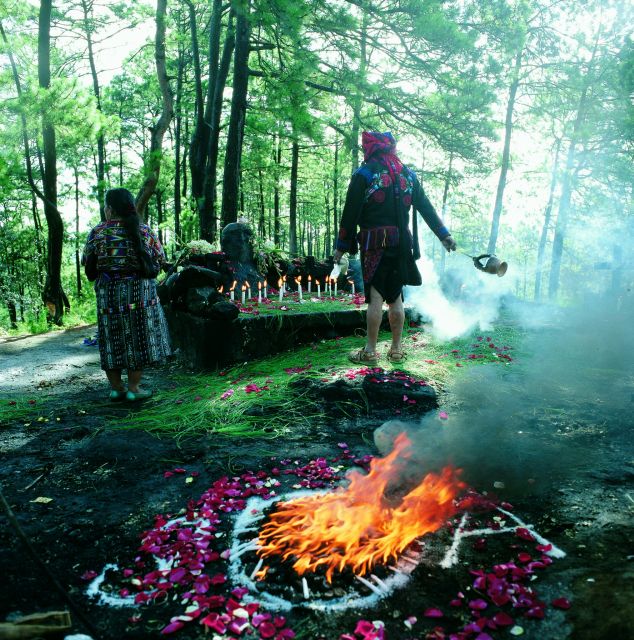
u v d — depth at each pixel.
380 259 4.02
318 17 9.19
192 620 1.61
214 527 2.14
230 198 11.56
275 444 3.08
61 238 12.20
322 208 29.89
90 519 2.25
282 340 5.31
